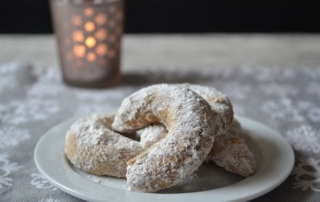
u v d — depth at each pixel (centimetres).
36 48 71
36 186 35
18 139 43
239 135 38
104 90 55
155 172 31
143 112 35
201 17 93
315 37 76
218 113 35
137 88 55
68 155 36
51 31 92
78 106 50
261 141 38
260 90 55
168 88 35
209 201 30
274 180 33
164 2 91
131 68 62
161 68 62
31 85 56
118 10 55
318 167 37
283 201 33
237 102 51
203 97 36
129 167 32
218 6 92
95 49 54
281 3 92
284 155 36
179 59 66
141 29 93
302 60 66
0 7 90
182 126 32
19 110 49
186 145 31
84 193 31
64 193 34
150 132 35
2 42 73
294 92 54
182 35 78
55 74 60
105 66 55
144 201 30
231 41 75
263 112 49
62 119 47
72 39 54
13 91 54
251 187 32
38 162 35
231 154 34
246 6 92
